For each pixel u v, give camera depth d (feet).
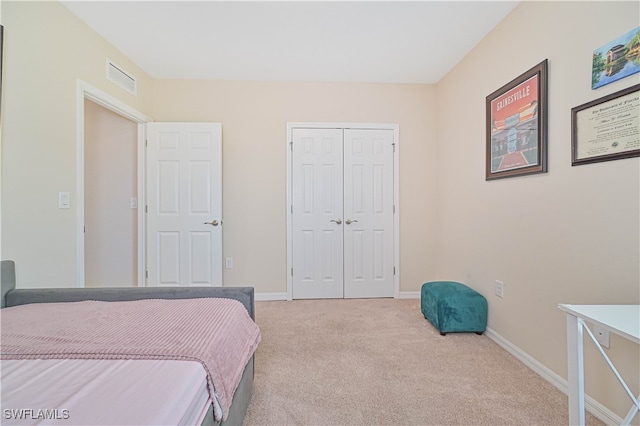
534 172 6.29
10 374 2.95
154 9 7.00
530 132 6.41
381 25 7.67
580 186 5.31
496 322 7.65
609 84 4.78
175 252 10.63
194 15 7.25
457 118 9.77
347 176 11.34
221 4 6.85
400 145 11.46
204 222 10.66
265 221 11.21
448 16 7.30
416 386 5.74
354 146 11.34
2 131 5.57
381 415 4.95
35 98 6.14
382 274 11.50
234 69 10.17
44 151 6.34
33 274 6.12
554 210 5.86
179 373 3.05
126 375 2.98
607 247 4.85
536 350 6.30
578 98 5.32
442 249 10.97
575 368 3.92
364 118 11.35
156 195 10.53
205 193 10.66
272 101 11.13
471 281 8.91
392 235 11.48
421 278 11.55
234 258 11.15
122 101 9.04
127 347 3.52
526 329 6.59
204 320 4.44
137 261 10.71
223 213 11.09
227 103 11.03
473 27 7.76
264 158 11.14
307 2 6.79
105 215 10.71
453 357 6.86
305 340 7.73
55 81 6.61
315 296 11.36
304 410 5.06
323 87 11.23
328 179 11.30
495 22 7.55
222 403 3.45
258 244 11.21
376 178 11.43
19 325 4.16
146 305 5.09
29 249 6.04
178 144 10.56
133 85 9.61
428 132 11.49
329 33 8.04
